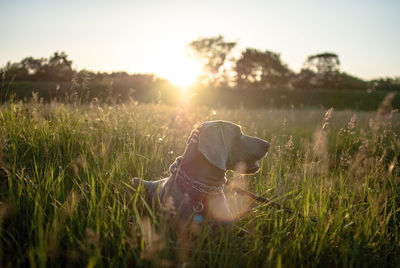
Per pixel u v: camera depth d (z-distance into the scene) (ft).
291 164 14.33
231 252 7.83
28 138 12.30
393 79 130.31
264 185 11.91
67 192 9.63
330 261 7.85
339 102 106.52
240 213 10.17
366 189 11.41
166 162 13.08
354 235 8.73
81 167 11.09
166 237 7.78
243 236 8.96
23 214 8.54
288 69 213.05
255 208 9.92
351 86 196.24
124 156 12.48
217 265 7.73
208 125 8.96
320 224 8.47
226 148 9.00
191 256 7.88
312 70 206.18
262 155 9.70
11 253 7.47
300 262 7.65
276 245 8.11
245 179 12.79
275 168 12.76
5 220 8.24
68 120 15.03
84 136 13.55
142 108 28.43
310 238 8.26
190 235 8.34
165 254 7.11
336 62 199.62
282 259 7.88
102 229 7.84
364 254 8.20
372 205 9.84
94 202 8.27
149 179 12.21
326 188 10.91
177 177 9.14
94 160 11.53
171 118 25.71
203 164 8.84
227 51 251.19
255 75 219.41
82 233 7.84
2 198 8.95
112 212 8.22
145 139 15.07
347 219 9.64
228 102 102.99
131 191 10.15
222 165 8.41
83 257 7.17
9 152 11.21
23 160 11.24
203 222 8.64
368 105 93.56
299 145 18.33
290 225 9.53
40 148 12.08
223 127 9.32
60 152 12.12
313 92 115.14
